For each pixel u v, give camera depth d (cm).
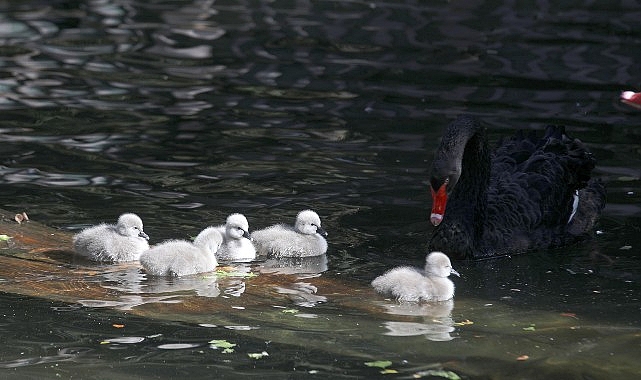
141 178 1449
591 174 1479
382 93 1888
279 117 1748
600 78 1955
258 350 935
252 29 2364
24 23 2400
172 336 964
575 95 1856
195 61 2109
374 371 893
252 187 1426
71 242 1227
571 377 888
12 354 916
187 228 1273
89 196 1374
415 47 2198
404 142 1622
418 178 1467
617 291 1116
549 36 2253
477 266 1210
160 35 2312
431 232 1292
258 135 1653
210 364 902
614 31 2280
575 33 2269
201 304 1048
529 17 2419
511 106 1800
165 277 1131
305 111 1783
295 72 2028
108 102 1820
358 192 1416
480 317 1030
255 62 2100
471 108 1794
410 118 1741
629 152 1570
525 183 1314
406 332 983
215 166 1506
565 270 1191
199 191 1407
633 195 1412
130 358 912
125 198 1371
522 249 1262
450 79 1967
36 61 2081
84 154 1545
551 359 921
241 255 1204
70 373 879
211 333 973
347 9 2533
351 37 2283
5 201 1346
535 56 2109
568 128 1678
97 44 2230
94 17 2477
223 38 2289
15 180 1425
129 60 2109
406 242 1260
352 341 959
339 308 1048
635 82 1923
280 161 1532
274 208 1349
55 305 1036
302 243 1204
